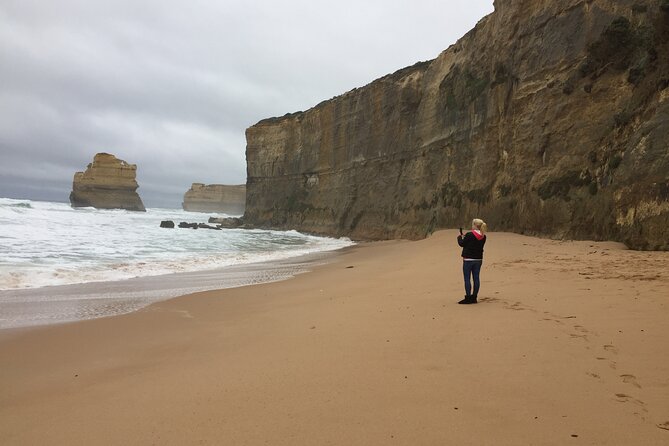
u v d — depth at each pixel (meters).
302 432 3.01
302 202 56.31
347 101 48.59
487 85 26.03
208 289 11.34
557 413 3.08
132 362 5.23
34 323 7.48
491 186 23.61
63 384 4.50
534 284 7.99
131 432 3.20
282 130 62.69
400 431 2.95
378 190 41.03
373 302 7.87
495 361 4.17
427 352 4.59
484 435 2.84
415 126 36.75
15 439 3.22
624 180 13.66
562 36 19.56
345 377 4.01
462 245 7.00
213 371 4.52
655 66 14.32
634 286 6.90
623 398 3.24
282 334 6.01
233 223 64.62
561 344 4.49
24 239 22.47
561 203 17.09
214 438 3.01
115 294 10.49
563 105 18.50
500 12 25.52
